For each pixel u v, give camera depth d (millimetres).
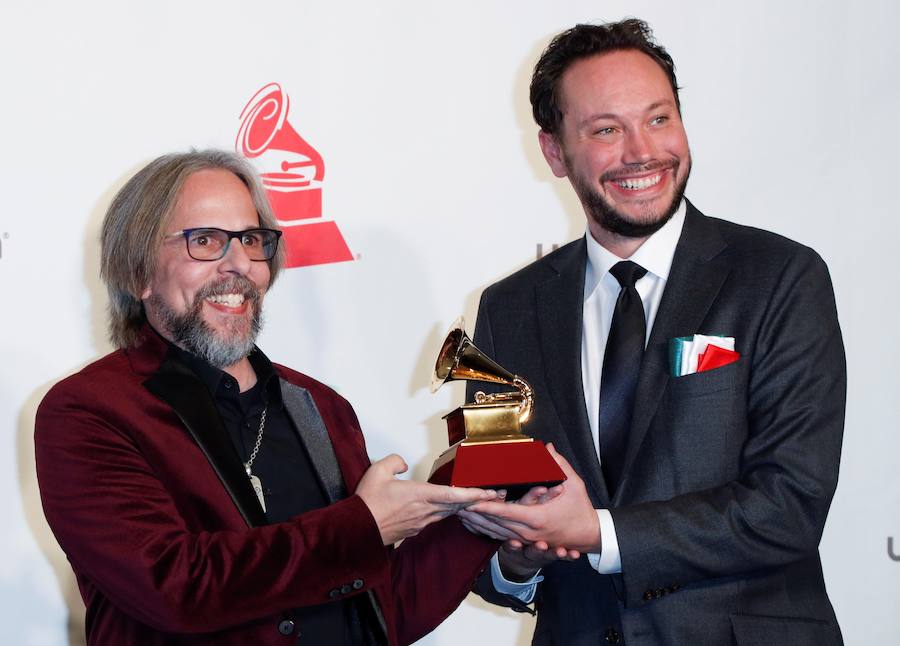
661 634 2320
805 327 2371
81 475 2086
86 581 2219
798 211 3346
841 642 2396
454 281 3299
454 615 3332
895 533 3305
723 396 2369
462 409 2369
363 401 3252
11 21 3021
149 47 3113
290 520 2266
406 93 3270
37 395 3031
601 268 2625
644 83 2504
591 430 2504
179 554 2027
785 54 3346
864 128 3350
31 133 3033
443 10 3283
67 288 3055
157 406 2166
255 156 3189
